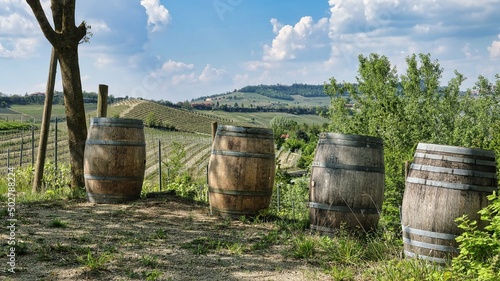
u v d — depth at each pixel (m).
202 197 14.69
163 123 97.06
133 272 6.16
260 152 10.14
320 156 8.66
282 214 11.35
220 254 7.35
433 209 6.47
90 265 6.21
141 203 11.55
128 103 111.81
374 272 6.38
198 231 8.95
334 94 26.70
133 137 11.73
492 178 6.51
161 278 6.00
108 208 10.98
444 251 6.43
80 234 8.20
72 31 13.41
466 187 6.38
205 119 113.75
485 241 5.57
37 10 12.73
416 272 6.02
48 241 7.57
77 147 13.59
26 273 5.94
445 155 6.51
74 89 13.54
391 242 7.79
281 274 6.40
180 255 7.16
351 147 8.44
